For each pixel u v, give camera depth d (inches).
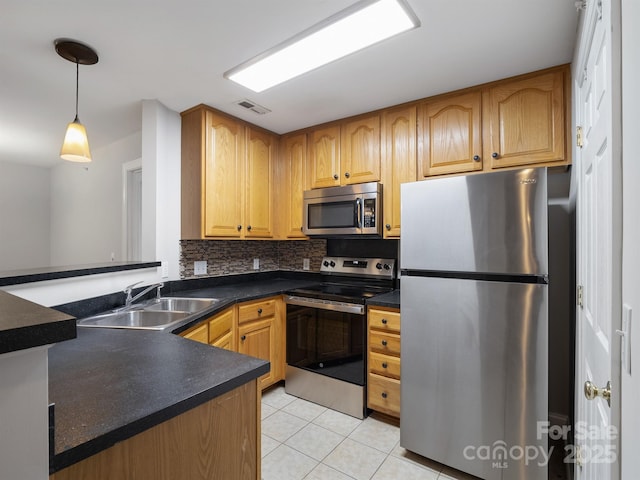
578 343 60.7
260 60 74.1
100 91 90.0
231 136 105.3
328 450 77.2
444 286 69.5
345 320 93.8
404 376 74.5
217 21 61.1
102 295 74.9
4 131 128.8
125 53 71.6
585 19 49.9
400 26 61.9
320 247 128.0
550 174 84.3
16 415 19.9
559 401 83.2
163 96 92.5
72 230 175.3
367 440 81.1
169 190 100.3
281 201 122.9
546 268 59.7
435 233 70.3
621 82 29.4
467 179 67.0
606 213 37.1
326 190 108.7
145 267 87.8
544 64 74.2
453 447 68.3
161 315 78.8
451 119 88.0
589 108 51.7
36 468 20.8
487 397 64.9
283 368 107.7
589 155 51.3
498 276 64.9
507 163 79.7
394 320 85.0
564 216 83.0
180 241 104.3
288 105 97.9
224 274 118.6
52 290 63.2
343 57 72.5
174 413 31.8
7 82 85.4
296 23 61.7
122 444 28.9
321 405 98.1
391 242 112.0
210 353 47.0
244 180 109.6
